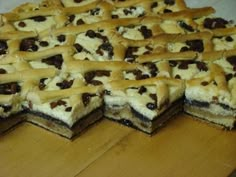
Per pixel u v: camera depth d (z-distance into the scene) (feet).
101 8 1.37
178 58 1.22
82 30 1.28
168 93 1.14
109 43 1.26
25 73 1.15
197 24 1.33
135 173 1.04
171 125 1.16
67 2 1.41
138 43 1.25
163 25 1.33
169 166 1.05
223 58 1.24
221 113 1.16
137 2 1.39
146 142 1.11
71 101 1.11
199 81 1.17
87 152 1.08
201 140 1.12
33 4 1.38
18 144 1.09
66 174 1.03
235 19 1.54
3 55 1.21
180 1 1.41
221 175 1.04
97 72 1.18
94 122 1.16
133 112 1.14
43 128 1.14
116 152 1.08
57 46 1.23
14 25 1.31
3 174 1.02
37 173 1.03
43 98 1.11
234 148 1.11
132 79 1.17
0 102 1.10
